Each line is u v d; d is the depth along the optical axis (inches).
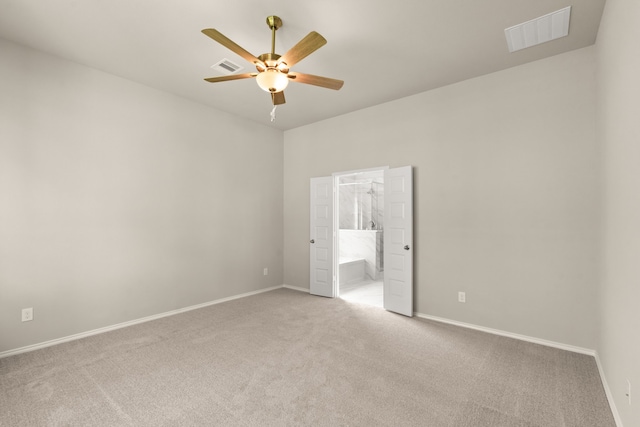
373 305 176.1
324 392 87.7
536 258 124.8
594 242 113.1
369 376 96.6
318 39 81.7
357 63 128.4
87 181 130.1
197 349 116.0
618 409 74.6
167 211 156.7
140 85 147.2
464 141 143.9
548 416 77.6
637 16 61.7
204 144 173.5
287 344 120.8
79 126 128.2
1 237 109.7
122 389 89.0
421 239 156.6
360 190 295.7
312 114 189.9
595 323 112.2
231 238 187.2
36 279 116.9
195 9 95.3
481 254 138.3
